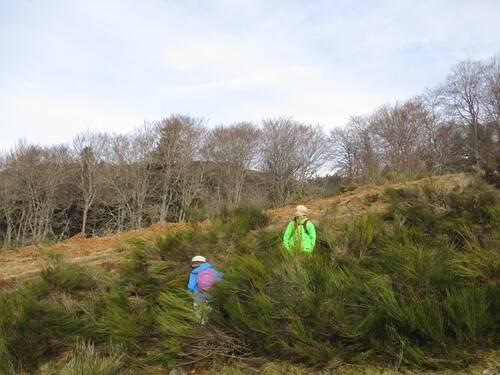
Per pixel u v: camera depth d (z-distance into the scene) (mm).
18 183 48500
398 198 7219
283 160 52812
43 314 5352
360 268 4539
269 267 4695
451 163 40312
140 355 4746
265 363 4195
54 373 4539
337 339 3986
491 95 38562
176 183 49625
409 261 4215
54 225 52156
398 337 3680
